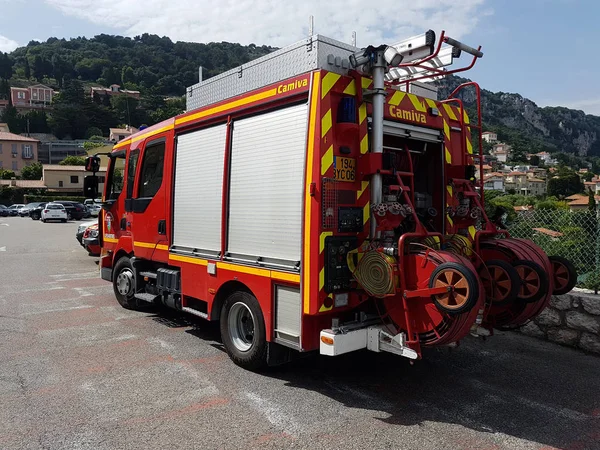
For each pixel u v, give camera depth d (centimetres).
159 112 13412
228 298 517
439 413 412
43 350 568
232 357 518
